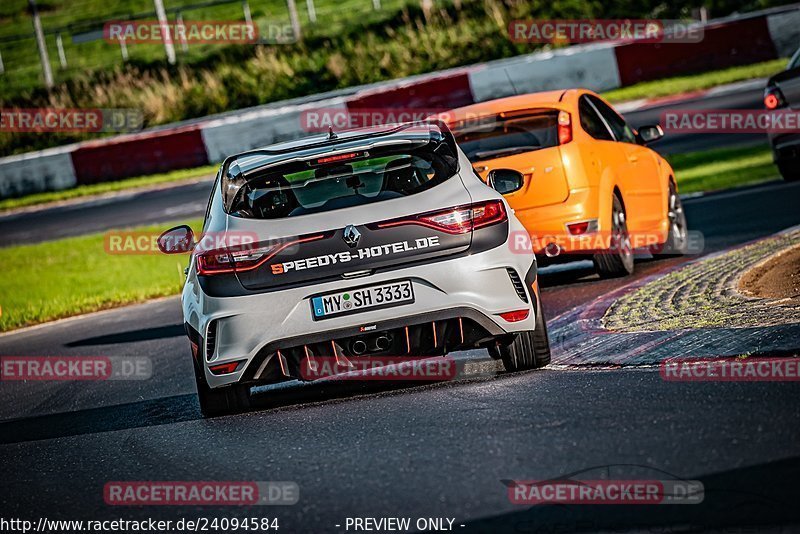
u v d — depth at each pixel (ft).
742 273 96.02
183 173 335.67
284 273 70.74
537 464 50.90
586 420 57.52
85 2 643.45
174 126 417.69
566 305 102.47
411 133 78.54
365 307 70.33
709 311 81.51
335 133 83.92
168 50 471.62
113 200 310.24
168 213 263.08
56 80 531.91
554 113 110.01
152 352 116.37
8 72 561.02
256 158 78.48
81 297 174.50
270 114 341.21
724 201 159.74
